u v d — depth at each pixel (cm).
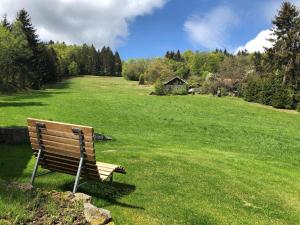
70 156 782
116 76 19025
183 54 17575
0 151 1288
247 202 952
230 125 3431
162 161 1298
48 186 866
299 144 2659
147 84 12188
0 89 6556
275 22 6681
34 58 8844
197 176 1141
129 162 1239
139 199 855
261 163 1638
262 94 6025
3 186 660
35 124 805
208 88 7769
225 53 15588
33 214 572
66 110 3712
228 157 1686
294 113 5338
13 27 8119
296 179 1356
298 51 6594
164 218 751
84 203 630
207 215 805
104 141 1792
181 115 4022
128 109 4153
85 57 17975
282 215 887
